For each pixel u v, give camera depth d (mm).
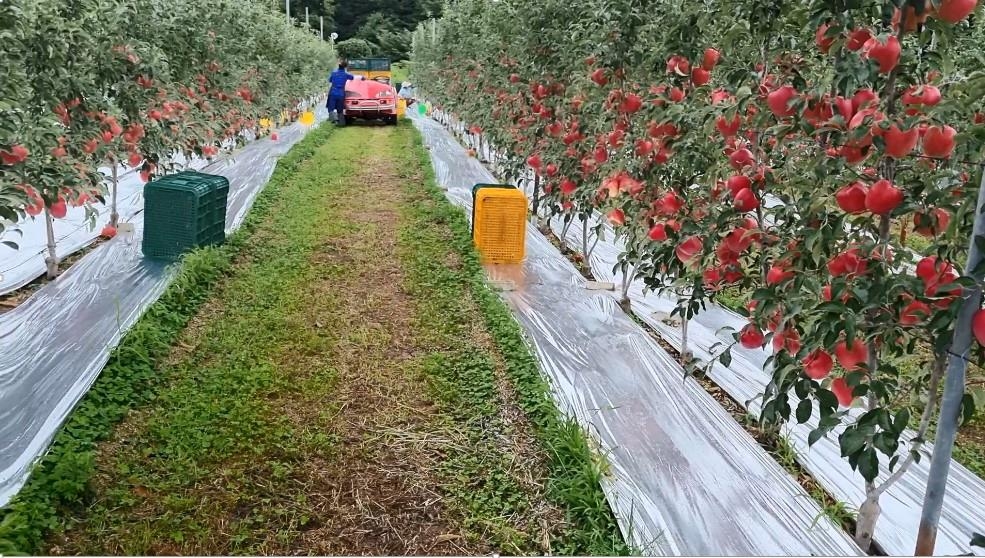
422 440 3229
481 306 4773
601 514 2625
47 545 2436
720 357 2836
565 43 5195
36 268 4973
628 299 4883
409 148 13398
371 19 37688
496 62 7820
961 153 2094
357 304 4895
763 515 2668
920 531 2100
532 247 6336
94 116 4484
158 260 5305
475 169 11094
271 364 3867
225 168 9734
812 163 2205
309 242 6281
